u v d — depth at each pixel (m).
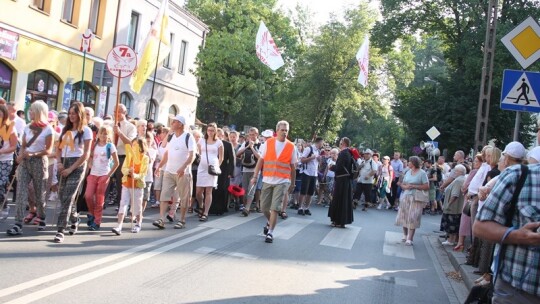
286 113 49.41
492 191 3.36
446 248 11.14
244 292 6.07
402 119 39.78
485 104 16.83
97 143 9.05
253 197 13.75
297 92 46.97
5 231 8.16
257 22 37.75
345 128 70.00
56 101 20.58
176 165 9.91
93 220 9.12
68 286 5.57
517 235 3.14
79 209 9.72
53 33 19.66
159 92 29.64
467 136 35.75
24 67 18.33
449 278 8.42
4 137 8.58
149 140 11.14
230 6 37.59
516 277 3.26
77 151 8.09
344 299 6.33
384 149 72.62
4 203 8.99
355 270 8.13
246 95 45.34
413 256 10.09
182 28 31.38
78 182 8.00
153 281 6.11
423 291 7.30
